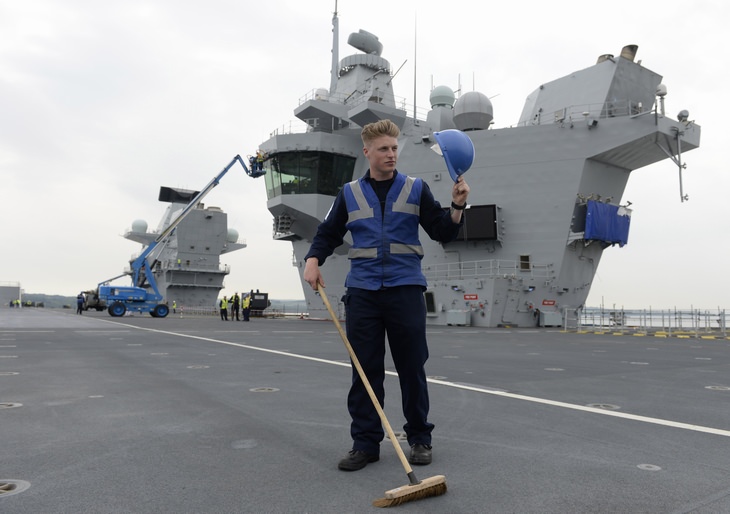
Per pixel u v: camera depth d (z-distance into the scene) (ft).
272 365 26.78
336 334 56.08
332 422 13.44
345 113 103.09
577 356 34.76
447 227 9.80
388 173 10.39
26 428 12.66
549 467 9.56
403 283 9.97
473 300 86.07
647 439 11.80
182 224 172.35
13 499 7.80
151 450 10.66
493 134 91.04
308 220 103.19
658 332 75.87
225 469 9.37
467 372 25.13
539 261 87.20
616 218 86.58
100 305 130.11
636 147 83.92
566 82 93.66
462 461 9.95
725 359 33.50
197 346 38.34
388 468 9.51
